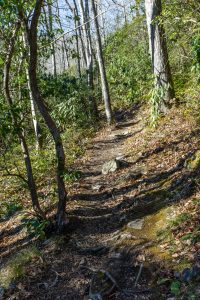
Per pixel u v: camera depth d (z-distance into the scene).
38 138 12.55
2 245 6.35
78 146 12.40
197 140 7.96
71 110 14.89
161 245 4.91
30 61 5.23
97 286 4.50
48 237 5.82
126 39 21.09
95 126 15.78
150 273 4.50
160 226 5.36
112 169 8.55
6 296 4.69
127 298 4.23
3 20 5.50
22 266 5.11
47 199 7.67
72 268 4.95
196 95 10.03
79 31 20.59
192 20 7.50
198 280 4.07
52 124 5.61
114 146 11.67
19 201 8.22
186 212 5.33
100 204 6.86
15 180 9.49
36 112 10.80
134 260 4.79
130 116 16.52
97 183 8.02
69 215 6.28
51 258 5.21
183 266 4.34
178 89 11.48
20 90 6.77
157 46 10.56
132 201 6.45
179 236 4.89
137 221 5.73
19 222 7.04
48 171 9.80
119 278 4.58
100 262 4.96
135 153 9.27
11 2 4.90
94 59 24.11
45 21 7.64
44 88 8.77
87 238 5.64
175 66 12.66
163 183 6.70
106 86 15.77
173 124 9.71
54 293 4.57
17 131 5.57
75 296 4.45
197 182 5.95
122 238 5.34
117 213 6.26
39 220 5.95
